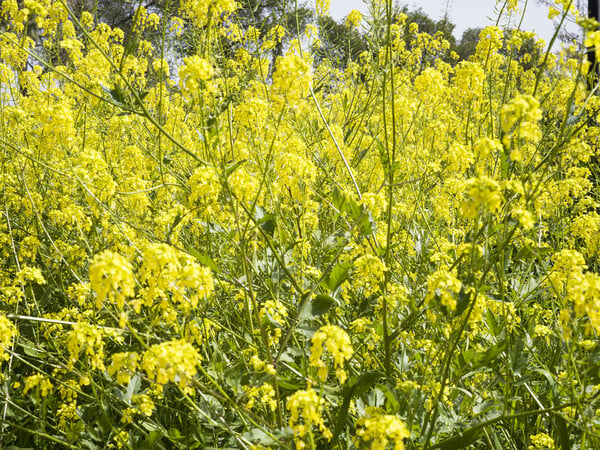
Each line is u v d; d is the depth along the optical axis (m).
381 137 3.67
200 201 2.74
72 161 3.26
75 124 3.22
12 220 3.59
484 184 1.64
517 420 2.36
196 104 2.25
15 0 3.24
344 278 2.19
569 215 3.63
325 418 2.19
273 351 2.45
